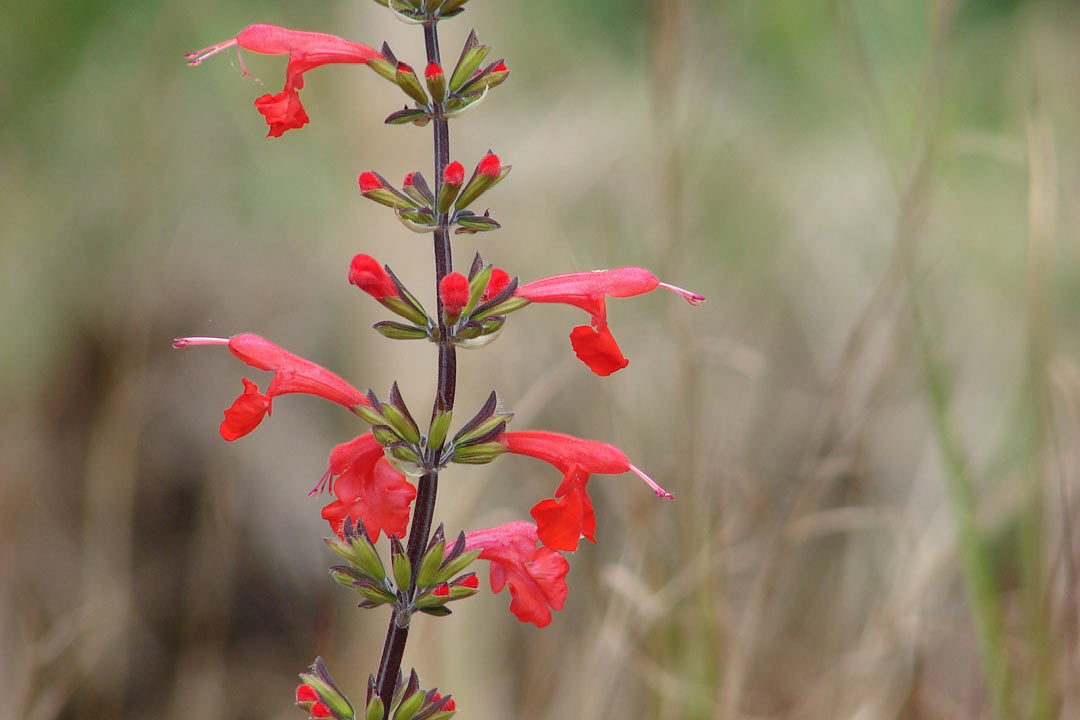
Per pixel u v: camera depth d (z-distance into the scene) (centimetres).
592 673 473
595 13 876
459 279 254
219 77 736
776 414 689
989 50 887
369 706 257
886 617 486
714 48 676
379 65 273
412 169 625
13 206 744
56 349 744
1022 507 475
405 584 261
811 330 750
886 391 522
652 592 484
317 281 764
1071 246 739
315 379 270
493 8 823
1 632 607
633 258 691
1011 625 470
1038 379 441
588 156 746
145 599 719
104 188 759
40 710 498
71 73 751
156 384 745
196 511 751
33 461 698
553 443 276
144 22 741
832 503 594
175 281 748
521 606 278
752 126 842
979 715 498
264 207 738
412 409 605
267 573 720
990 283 760
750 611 481
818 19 823
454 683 578
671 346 594
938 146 518
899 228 499
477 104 268
